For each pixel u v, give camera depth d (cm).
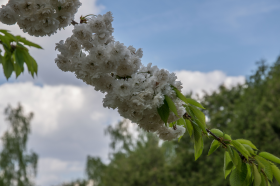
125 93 167
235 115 1764
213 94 2052
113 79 176
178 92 175
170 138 210
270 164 212
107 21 177
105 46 176
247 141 220
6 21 167
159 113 168
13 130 2058
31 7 163
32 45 246
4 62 247
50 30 167
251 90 1809
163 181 1917
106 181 2823
